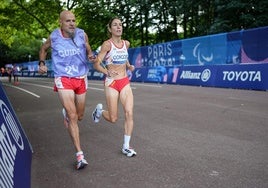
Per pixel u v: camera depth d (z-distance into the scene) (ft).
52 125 21.61
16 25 104.06
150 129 18.76
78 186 10.82
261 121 19.47
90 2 89.20
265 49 39.55
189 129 18.29
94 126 20.49
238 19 69.87
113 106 14.56
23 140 12.05
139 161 13.08
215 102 28.14
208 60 49.42
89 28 103.50
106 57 14.42
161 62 61.41
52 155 14.61
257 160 12.55
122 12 100.68
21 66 190.08
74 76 13.03
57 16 100.32
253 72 38.09
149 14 102.83
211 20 82.43
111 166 12.67
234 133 16.90
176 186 10.37
